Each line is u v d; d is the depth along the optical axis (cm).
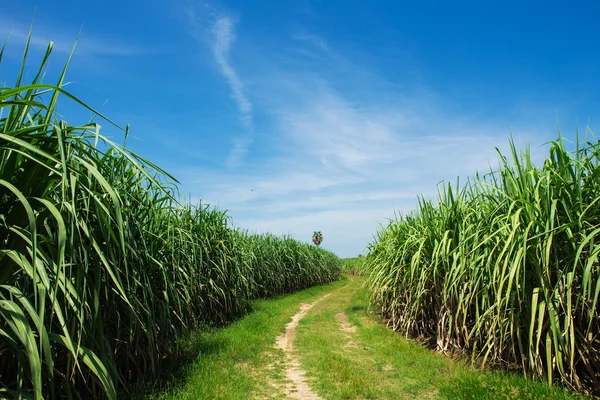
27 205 231
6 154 268
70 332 357
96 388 447
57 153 291
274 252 1886
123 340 499
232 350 745
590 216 471
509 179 559
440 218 779
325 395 542
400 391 545
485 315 568
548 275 463
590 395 446
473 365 611
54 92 296
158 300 575
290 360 730
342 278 3183
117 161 483
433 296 820
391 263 976
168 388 511
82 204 379
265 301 1570
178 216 661
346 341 877
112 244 443
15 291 258
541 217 485
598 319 475
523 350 561
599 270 422
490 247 582
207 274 945
